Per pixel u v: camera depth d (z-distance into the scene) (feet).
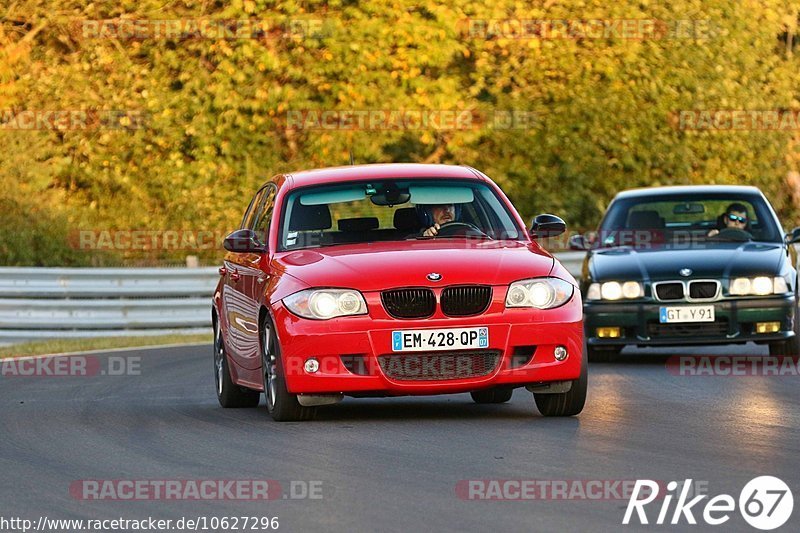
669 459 79.97
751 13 295.89
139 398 128.36
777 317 146.00
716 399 111.75
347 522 64.80
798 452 81.92
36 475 82.02
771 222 159.53
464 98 277.03
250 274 109.29
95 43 276.62
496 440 89.04
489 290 97.30
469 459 81.51
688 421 97.35
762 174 297.94
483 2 277.03
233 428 99.86
